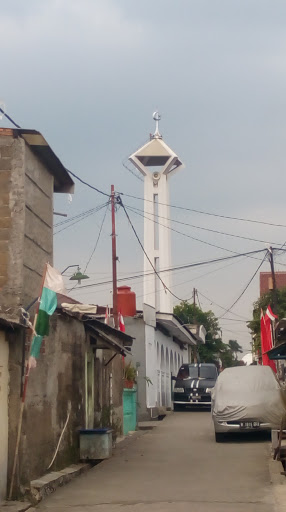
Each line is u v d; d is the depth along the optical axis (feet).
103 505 34.65
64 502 35.42
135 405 78.89
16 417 34.99
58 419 44.04
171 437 67.87
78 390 50.34
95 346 56.70
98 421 59.21
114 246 84.23
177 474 44.11
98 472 45.42
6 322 32.58
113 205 85.51
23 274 37.14
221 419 61.52
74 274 72.13
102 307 82.33
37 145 38.99
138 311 95.14
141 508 33.73
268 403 61.11
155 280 142.92
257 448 56.70
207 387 108.06
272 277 109.29
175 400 108.78
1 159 37.81
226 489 38.40
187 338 130.21
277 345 50.34
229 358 244.01
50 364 42.19
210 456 52.60
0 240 37.01
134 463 49.57
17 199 37.45
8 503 33.22
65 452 45.68
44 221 41.75
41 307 35.96
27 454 36.60
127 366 79.00
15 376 35.27
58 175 44.29
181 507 33.73
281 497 35.53
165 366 111.24
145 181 146.00
